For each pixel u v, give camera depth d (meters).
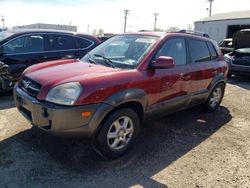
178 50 4.76
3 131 4.42
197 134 4.83
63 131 3.30
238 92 8.40
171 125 5.20
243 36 11.83
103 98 3.43
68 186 3.14
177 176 3.48
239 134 4.94
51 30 7.02
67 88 3.33
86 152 3.88
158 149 4.17
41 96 3.42
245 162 3.93
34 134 4.34
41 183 3.16
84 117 3.31
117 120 3.67
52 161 3.62
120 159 3.79
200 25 35.66
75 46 7.23
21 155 3.71
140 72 3.94
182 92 4.78
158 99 4.27
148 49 4.23
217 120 5.62
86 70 3.79
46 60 6.73
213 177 3.51
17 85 4.11
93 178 3.32
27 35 6.54
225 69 6.10
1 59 6.12
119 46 4.54
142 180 3.35
